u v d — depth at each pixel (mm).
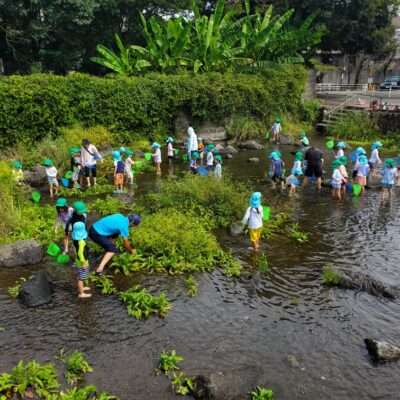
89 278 7750
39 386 5227
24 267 8211
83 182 14133
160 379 5438
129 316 6754
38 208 11047
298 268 8453
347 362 5836
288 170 16344
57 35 27844
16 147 15820
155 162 16656
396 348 5945
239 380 5301
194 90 21156
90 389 5148
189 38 23156
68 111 17406
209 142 21562
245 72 24219
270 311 7000
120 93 19078
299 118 26688
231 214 10867
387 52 42406
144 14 28875
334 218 11180
